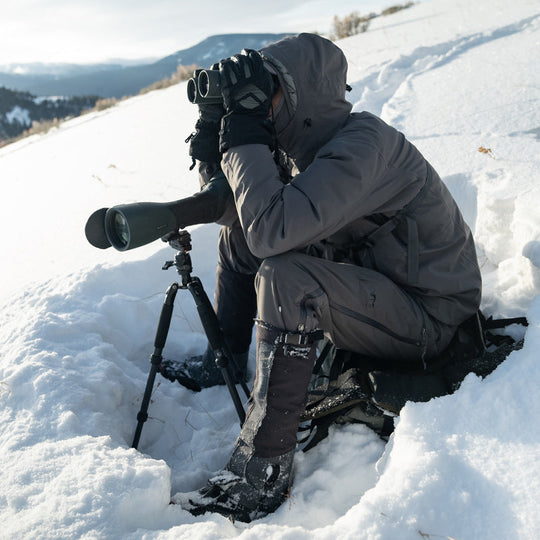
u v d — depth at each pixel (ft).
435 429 4.94
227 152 5.64
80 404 6.57
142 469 5.27
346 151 5.44
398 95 17.22
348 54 27.84
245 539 4.49
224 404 7.87
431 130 13.28
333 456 5.97
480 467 4.45
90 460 5.45
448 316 6.37
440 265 6.20
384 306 5.96
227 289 7.86
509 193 8.96
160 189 15.46
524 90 14.83
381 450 5.92
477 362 6.09
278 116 5.91
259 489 5.45
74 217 15.25
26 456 5.66
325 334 6.55
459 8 36.19
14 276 12.21
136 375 8.04
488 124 12.87
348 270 5.78
